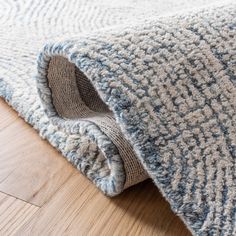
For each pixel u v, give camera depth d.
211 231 0.37
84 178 0.49
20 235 0.41
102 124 0.46
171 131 0.39
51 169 0.50
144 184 0.48
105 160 0.49
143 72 0.40
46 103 0.50
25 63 0.70
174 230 0.42
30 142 0.55
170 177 0.38
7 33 0.80
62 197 0.46
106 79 0.39
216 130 0.41
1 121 0.60
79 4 0.92
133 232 0.42
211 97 0.41
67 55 0.42
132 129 0.38
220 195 0.39
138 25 0.44
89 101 0.53
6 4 0.92
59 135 0.53
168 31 0.43
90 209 0.45
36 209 0.44
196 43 0.43
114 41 0.42
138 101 0.39
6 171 0.50
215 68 0.42
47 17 0.86
